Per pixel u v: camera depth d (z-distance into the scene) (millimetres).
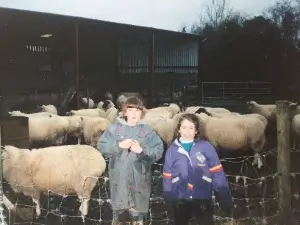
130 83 27125
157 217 6062
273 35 33906
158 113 12297
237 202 6738
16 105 19969
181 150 4395
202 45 34406
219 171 4371
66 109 19234
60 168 6332
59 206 6828
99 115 14062
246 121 10102
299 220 5262
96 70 24828
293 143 11406
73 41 23266
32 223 6094
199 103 27188
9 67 20000
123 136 4359
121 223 4543
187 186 4395
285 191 4543
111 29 23438
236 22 39031
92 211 6566
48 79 21922
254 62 33906
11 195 6688
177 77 30500
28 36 20891
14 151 6500
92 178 6375
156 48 28656
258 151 10172
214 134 10258
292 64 33531
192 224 5109
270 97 29000
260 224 5672
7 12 16703
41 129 10773
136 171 4371
